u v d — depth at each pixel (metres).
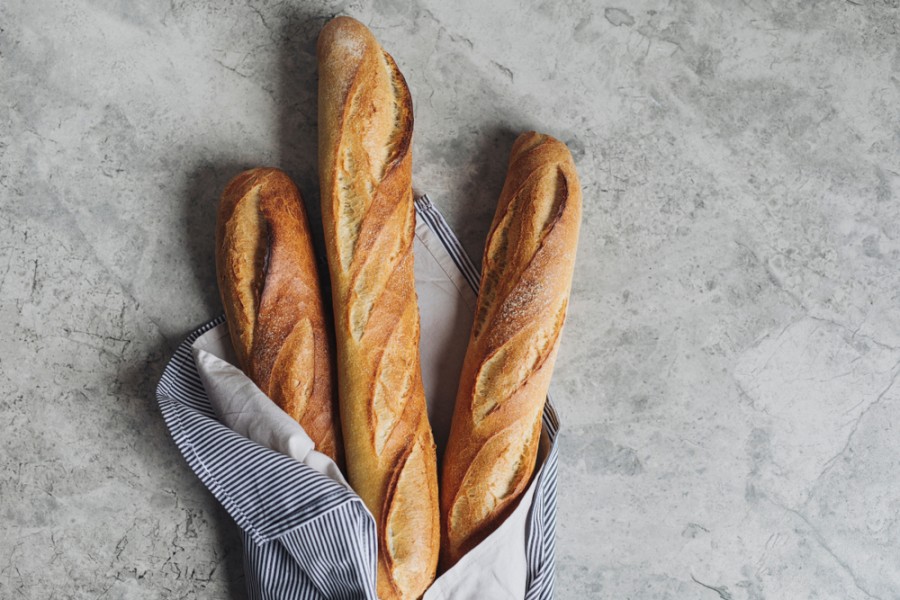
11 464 0.91
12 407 0.91
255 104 0.92
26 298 0.91
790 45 0.94
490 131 0.93
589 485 0.93
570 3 0.93
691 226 0.93
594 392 0.93
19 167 0.91
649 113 0.93
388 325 0.84
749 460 0.93
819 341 0.93
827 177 0.94
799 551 0.94
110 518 0.92
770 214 0.93
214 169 0.92
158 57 0.92
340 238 0.85
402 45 0.93
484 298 0.87
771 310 0.93
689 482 0.93
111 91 0.92
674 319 0.93
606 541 0.93
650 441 0.93
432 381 0.90
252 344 0.84
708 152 0.93
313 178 0.92
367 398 0.83
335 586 0.84
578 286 0.93
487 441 0.84
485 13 0.93
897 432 0.93
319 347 0.85
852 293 0.94
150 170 0.92
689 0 0.93
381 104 0.86
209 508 0.92
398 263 0.85
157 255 0.92
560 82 0.93
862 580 0.94
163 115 0.92
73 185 0.91
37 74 0.92
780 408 0.93
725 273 0.93
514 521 0.83
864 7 0.94
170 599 0.92
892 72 0.93
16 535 0.91
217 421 0.85
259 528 0.82
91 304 0.91
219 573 0.92
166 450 0.92
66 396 0.91
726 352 0.93
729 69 0.93
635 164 0.93
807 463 0.94
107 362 0.91
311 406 0.84
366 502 0.83
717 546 0.93
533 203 0.86
